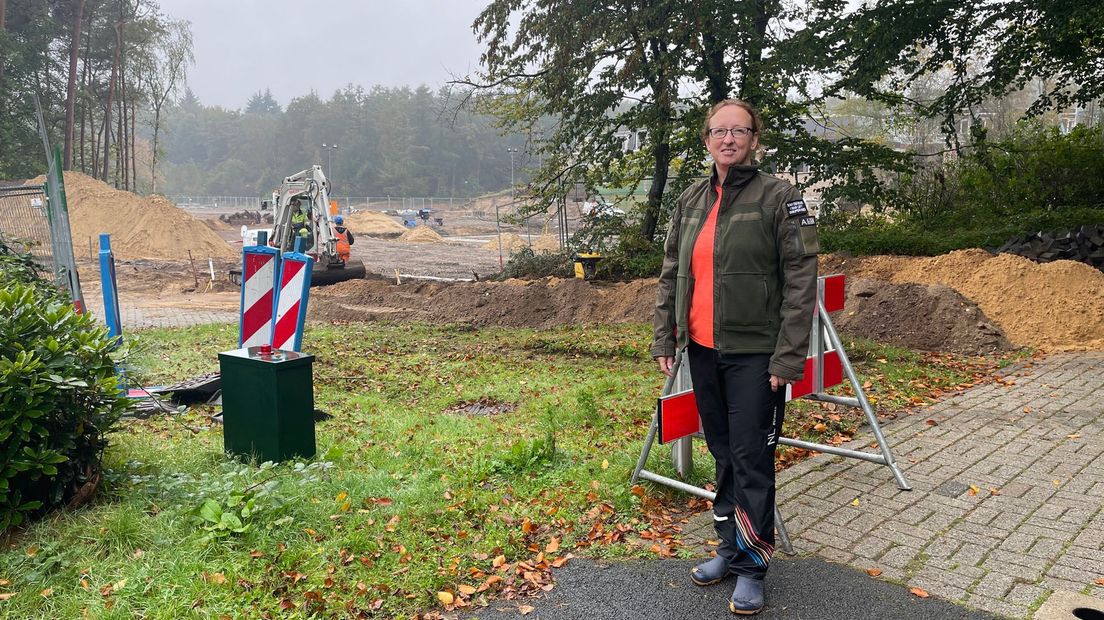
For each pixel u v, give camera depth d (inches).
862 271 507.2
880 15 578.6
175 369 356.5
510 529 158.7
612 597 135.3
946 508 173.5
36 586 130.8
